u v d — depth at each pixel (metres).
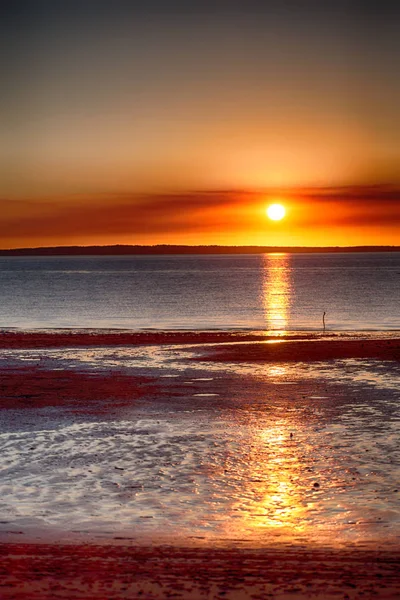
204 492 12.97
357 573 8.62
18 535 10.51
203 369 29.75
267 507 12.09
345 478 13.80
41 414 20.53
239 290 115.81
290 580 8.34
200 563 9.03
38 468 14.73
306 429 18.30
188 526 11.09
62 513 11.76
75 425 19.02
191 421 19.39
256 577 8.45
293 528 10.99
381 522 11.23
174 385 25.67
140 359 33.12
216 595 7.78
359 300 88.75
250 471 14.37
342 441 16.94
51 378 27.52
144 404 22.00
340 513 11.72
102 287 129.38
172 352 35.81
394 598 7.73
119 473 14.30
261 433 17.84
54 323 59.91
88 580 8.24
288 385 25.45
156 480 13.77
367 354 33.88
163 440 17.14
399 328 53.72
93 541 10.20
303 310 74.19
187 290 117.12
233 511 11.88
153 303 86.19
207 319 63.84
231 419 19.64
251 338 43.41
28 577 8.34
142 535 10.57
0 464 15.07
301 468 14.56
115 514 11.70
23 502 12.38
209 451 16.03
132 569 8.73
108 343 40.16
